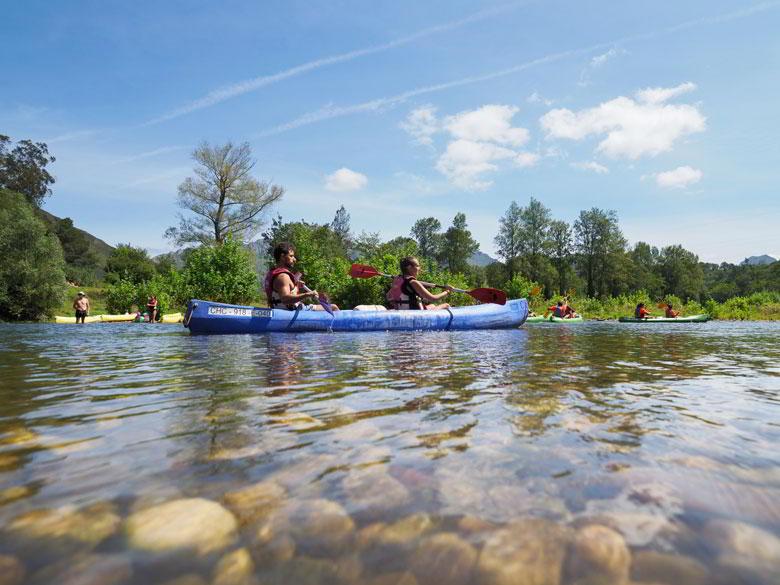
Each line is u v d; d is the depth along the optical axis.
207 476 1.03
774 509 0.87
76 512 0.85
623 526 0.80
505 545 0.73
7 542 0.74
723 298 108.44
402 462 1.13
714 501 0.90
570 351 4.21
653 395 2.04
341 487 0.97
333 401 1.88
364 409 1.73
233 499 0.91
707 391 2.15
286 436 1.37
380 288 18.84
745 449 1.24
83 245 77.56
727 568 0.67
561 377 2.56
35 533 0.77
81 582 0.63
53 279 24.86
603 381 2.43
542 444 1.28
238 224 36.09
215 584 0.63
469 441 1.31
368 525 0.80
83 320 20.20
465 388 2.19
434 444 1.28
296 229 20.98
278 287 7.24
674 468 1.09
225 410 1.72
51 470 1.07
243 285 20.20
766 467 1.09
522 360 3.41
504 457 1.17
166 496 0.92
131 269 68.12
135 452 1.21
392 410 1.72
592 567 0.67
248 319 6.89
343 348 4.42
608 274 73.19
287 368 2.92
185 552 0.71
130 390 2.15
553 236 73.88
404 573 0.66
